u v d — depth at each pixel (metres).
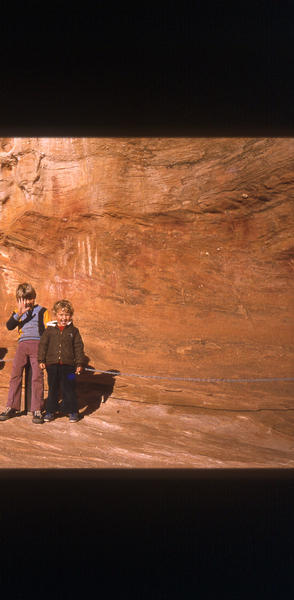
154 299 11.74
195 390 8.40
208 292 11.81
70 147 11.46
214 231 12.15
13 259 12.02
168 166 11.73
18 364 6.62
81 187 11.77
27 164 11.62
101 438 6.15
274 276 11.81
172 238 12.23
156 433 6.54
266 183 11.35
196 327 11.05
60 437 6.07
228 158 11.40
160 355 10.04
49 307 11.62
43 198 11.84
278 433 6.89
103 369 9.08
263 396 8.28
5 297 11.70
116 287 11.89
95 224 12.12
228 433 6.80
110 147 11.50
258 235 11.95
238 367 9.59
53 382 6.59
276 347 10.25
